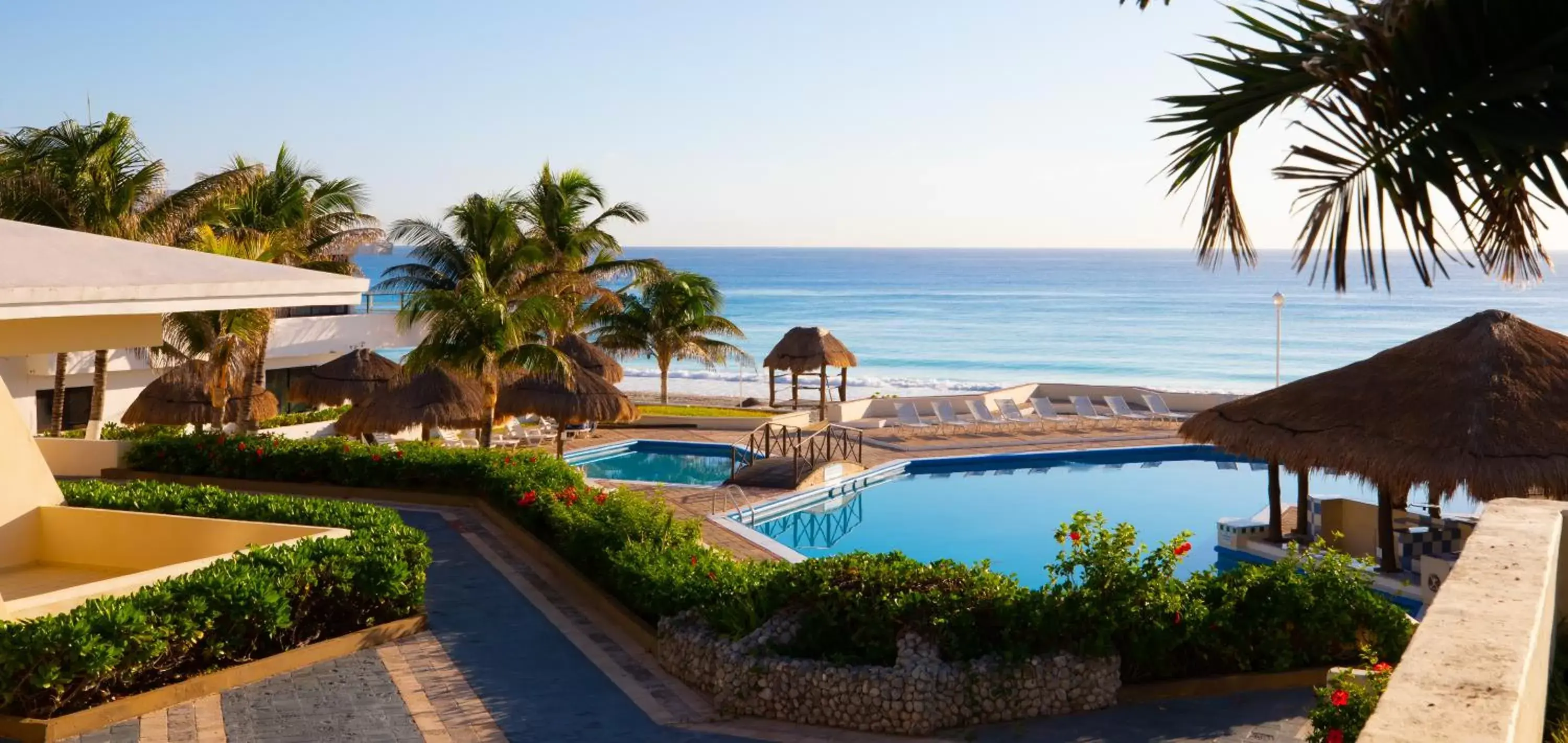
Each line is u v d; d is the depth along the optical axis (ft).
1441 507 68.59
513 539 52.90
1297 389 57.26
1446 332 54.39
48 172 77.77
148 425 86.99
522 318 82.02
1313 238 12.38
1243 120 12.82
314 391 96.22
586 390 87.86
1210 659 33.24
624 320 139.13
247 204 95.96
